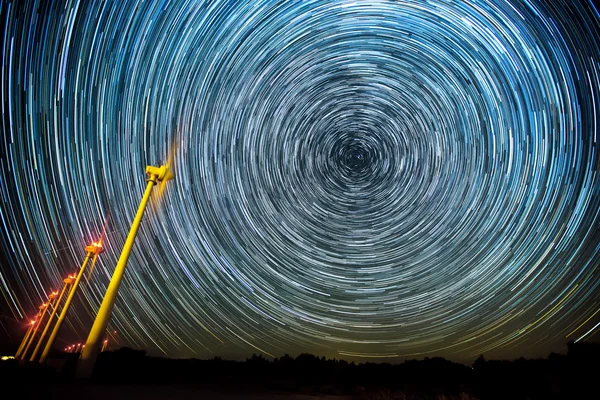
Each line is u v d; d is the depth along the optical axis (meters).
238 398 6.63
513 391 8.53
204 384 8.60
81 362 6.60
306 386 9.77
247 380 9.94
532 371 9.41
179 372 10.11
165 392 6.46
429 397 8.54
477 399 8.29
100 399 5.00
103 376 8.15
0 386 5.07
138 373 8.93
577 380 8.33
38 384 5.72
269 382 9.84
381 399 8.29
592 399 7.69
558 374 8.78
